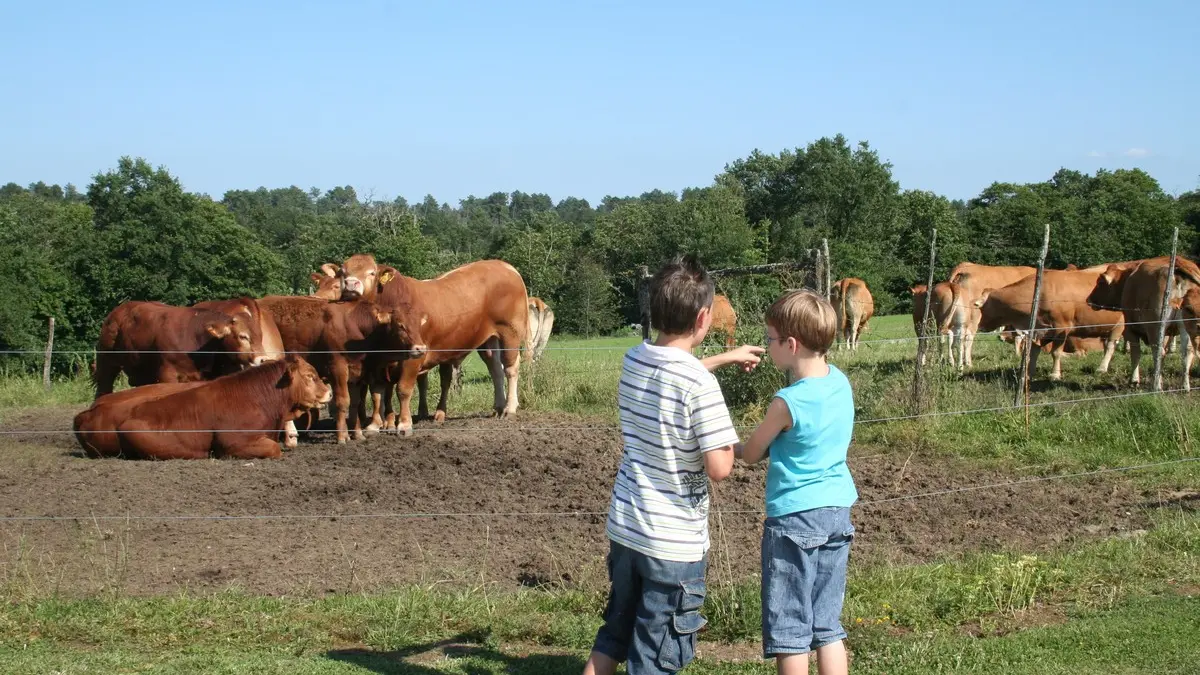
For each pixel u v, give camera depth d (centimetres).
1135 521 795
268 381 1103
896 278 6231
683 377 390
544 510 846
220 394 1084
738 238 6188
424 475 978
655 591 394
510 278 1458
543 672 490
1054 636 528
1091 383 1548
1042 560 659
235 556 700
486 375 2294
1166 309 1308
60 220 6041
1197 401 1149
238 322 1236
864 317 2547
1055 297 1639
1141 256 6469
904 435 1139
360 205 5700
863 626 547
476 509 849
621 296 6581
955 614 576
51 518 795
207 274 3988
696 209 6341
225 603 582
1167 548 693
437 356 1355
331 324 1238
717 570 627
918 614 573
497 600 593
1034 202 6556
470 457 1059
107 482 938
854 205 7369
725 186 7262
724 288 1841
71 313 3769
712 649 538
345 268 1278
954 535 764
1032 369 1638
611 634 409
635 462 399
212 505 859
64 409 1551
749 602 563
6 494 888
